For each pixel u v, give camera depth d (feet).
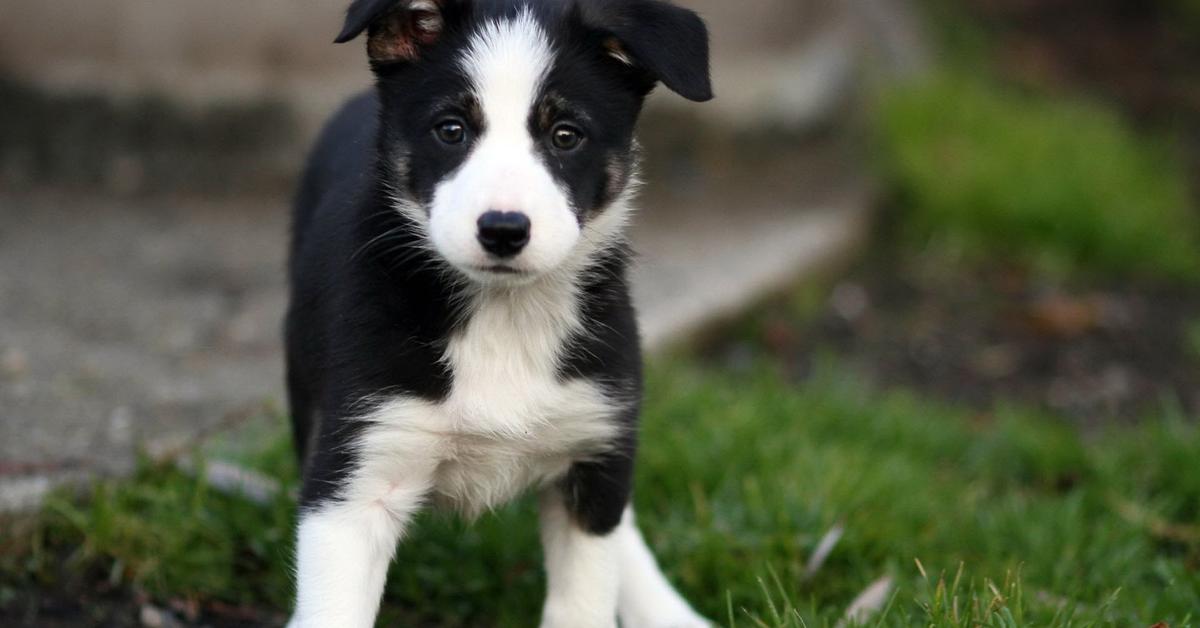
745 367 26.84
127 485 18.13
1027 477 22.91
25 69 31.96
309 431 16.96
